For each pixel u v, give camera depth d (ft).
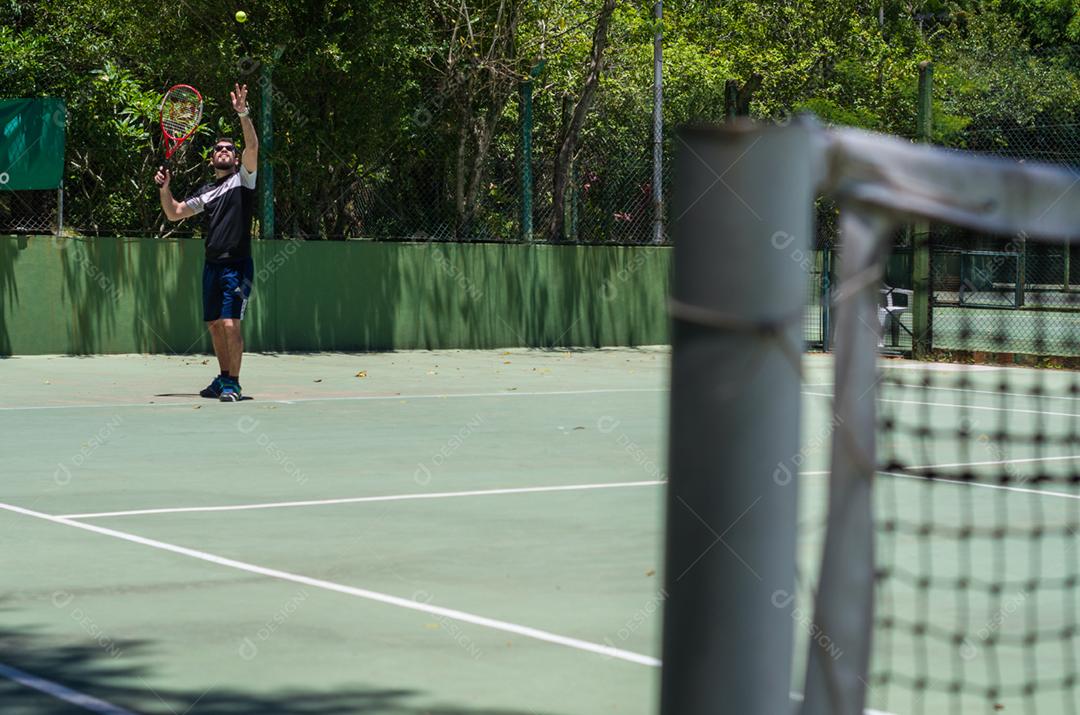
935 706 27.61
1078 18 298.97
